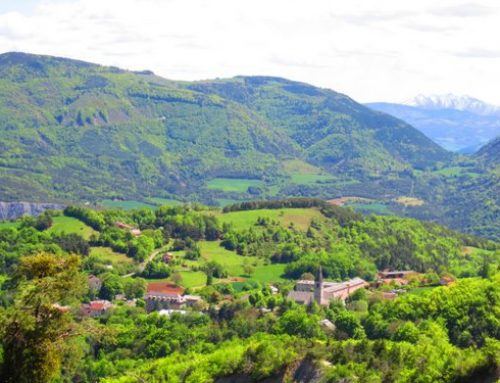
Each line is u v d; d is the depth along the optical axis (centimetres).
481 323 19862
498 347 13225
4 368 9125
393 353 13412
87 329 9881
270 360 14350
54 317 9431
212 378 15062
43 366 9238
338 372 12925
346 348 13925
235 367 14788
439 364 12212
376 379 12456
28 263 9494
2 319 9138
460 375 11375
